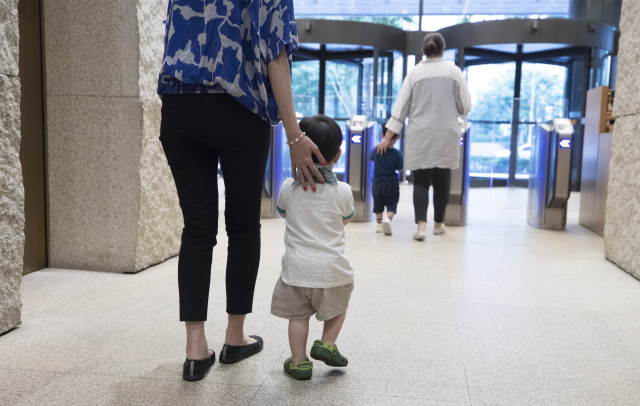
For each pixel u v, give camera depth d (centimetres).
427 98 466
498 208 745
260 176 178
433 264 372
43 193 332
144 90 321
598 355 208
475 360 200
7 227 216
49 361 191
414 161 473
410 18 1255
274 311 181
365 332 229
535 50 1096
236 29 156
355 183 578
